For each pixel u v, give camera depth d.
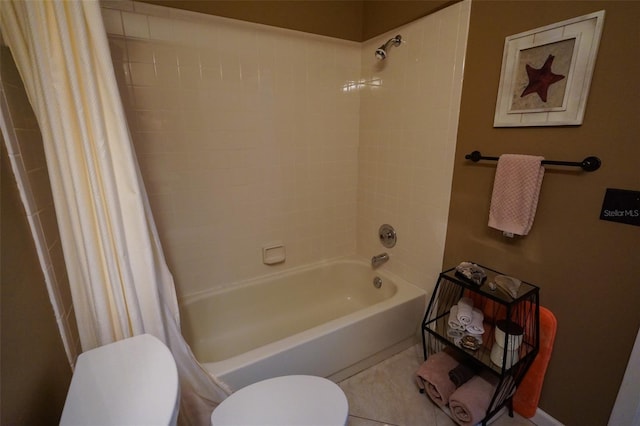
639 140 0.98
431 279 1.86
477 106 1.46
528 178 1.24
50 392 0.88
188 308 1.84
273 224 2.08
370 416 1.50
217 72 1.67
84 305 0.98
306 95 1.98
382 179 2.11
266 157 1.94
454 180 1.63
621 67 0.99
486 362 1.37
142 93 1.52
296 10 1.80
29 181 0.88
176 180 1.70
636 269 1.04
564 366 1.30
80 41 0.79
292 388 1.06
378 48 1.96
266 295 2.12
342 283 2.40
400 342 1.90
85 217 0.88
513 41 1.27
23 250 0.82
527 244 1.35
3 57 0.81
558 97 1.15
